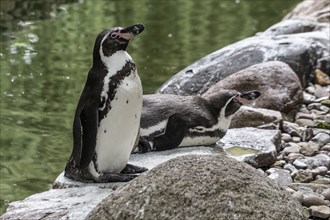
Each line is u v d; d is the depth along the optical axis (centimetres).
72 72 2269
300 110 1577
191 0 3225
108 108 1041
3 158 1688
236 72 1683
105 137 1053
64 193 1070
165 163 930
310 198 1120
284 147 1377
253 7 3122
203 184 898
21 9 2933
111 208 909
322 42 1814
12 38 2592
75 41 2589
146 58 2389
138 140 1169
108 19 2880
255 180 922
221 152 1245
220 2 3200
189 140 1232
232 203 889
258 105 1553
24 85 2150
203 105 1248
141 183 912
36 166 1645
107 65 1045
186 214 877
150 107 1223
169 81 1730
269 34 1989
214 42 2591
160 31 2736
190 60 2367
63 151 1717
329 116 1540
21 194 1516
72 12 2945
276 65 1611
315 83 1741
